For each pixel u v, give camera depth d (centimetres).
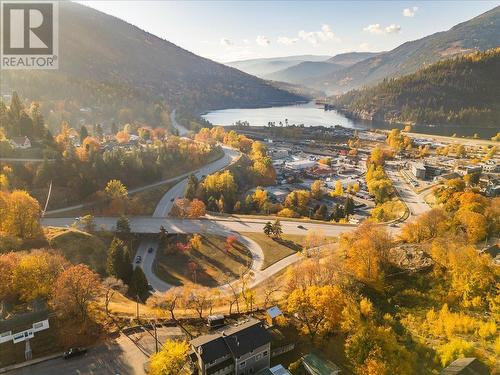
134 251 13138
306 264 9394
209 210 17350
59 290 7006
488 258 9500
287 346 7094
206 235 13800
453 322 7625
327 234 14150
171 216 15750
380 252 10019
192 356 6294
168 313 7975
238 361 6203
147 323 7506
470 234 11456
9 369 6159
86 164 18188
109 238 13175
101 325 7256
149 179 19838
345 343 6988
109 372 6172
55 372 6134
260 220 15638
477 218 11625
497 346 6781
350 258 9838
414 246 11012
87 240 11625
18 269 7450
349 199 18425
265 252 12644
